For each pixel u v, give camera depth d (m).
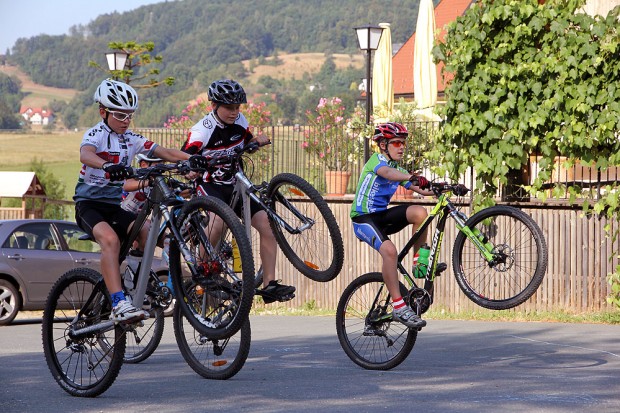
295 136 30.14
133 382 13.61
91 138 12.36
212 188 13.45
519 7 22.64
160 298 13.81
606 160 22.59
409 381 13.32
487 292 24.02
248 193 12.95
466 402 11.49
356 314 15.05
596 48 22.14
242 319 11.38
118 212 12.62
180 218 11.76
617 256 22.84
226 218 11.25
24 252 25.16
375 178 14.48
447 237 24.66
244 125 13.70
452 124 23.80
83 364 13.06
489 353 16.81
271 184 13.05
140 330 15.98
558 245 23.42
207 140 13.43
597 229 23.08
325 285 27.11
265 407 11.23
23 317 27.73
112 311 11.99
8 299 24.88
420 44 35.50
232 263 13.02
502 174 23.39
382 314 14.73
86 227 12.36
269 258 13.07
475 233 14.14
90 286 12.63
